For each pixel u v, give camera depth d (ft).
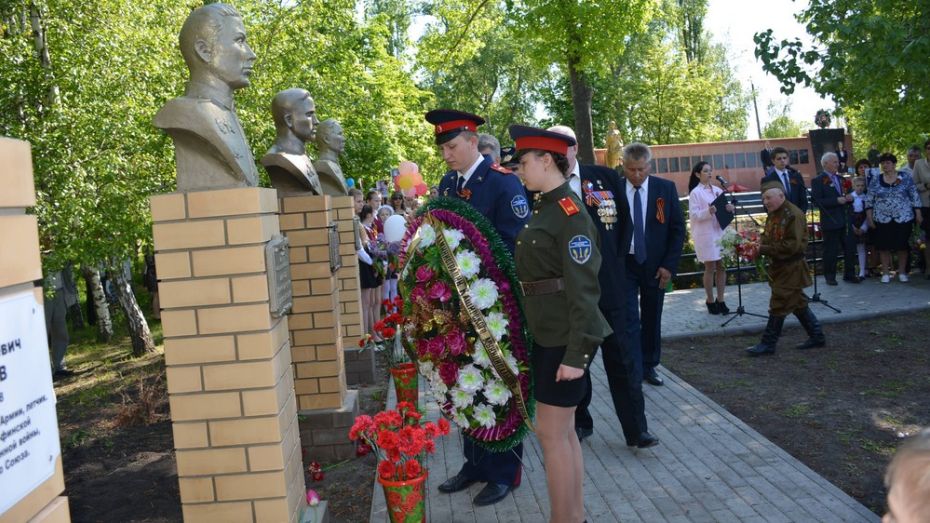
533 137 12.01
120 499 16.75
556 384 11.91
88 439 21.88
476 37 78.28
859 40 29.58
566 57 63.77
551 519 12.33
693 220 32.30
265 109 41.78
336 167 25.93
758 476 15.17
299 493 12.72
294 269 18.11
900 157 73.97
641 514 13.79
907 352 24.62
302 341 18.24
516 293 14.01
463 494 15.28
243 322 11.47
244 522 11.67
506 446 14.23
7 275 5.37
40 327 5.75
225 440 11.58
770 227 25.14
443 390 14.32
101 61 31.50
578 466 12.39
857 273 41.19
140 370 33.99
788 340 27.48
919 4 29.19
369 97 72.49
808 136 89.92
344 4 52.49
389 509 12.94
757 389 21.83
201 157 11.74
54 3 31.63
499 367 13.61
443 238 13.93
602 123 124.57
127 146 32.12
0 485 5.04
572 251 11.55
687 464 16.05
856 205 39.27
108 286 56.90
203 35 12.10
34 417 5.57
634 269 21.65
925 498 3.81
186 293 11.47
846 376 22.54
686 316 32.89
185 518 11.67
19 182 5.60
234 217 11.41
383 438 12.98
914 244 40.63
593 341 11.38
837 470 15.67
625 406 16.66
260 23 44.37
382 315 32.73
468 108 147.74
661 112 124.16
